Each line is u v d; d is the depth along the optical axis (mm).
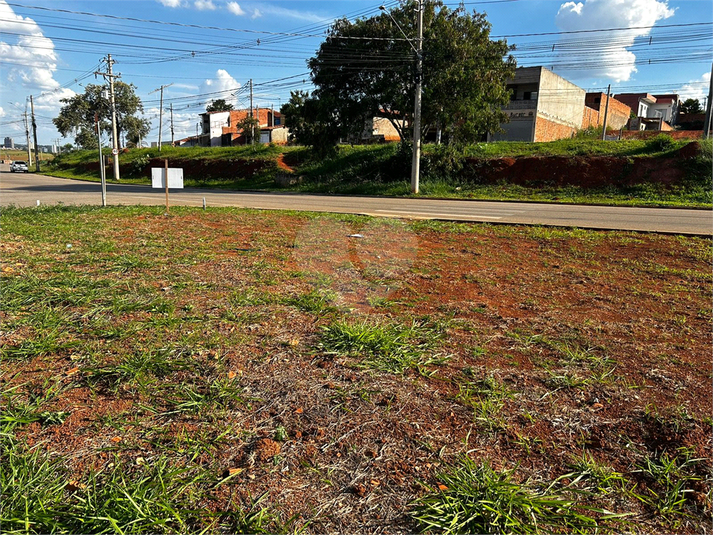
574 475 2504
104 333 4211
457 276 6488
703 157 20250
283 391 3297
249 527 2131
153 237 9328
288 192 27703
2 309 4805
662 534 2143
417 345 4066
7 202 19266
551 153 24703
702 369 3621
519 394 3268
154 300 5172
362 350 3928
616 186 21375
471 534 2125
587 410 3084
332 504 2297
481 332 4375
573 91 42188
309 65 25578
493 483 2359
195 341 4090
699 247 8492
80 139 56875
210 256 7488
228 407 3100
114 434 2814
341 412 3059
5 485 2312
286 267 6809
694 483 2451
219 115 63875
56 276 6117
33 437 2770
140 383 3334
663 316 4844
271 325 4500
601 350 3973
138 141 59375
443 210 15578
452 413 3057
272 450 2664
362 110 24828
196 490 2371
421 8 21172
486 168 24938
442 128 23859
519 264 7277
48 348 3891
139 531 2092
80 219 12172
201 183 35875
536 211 15281
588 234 10000
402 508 2273
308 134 25797
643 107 60312
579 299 5453
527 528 2152
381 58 23328
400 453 2670
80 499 2248
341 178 29531
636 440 2799
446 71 21812
